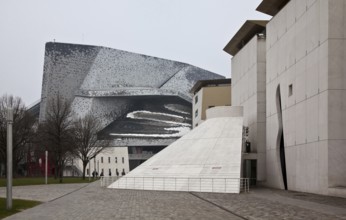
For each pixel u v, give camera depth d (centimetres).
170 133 14575
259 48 4228
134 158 13962
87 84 13450
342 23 2552
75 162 9744
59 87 13075
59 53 13212
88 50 13638
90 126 7231
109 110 13925
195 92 8488
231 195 2658
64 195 2683
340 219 1401
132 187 3416
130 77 14375
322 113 2606
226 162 3306
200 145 3706
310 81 2814
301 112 2975
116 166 10394
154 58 14925
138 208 1822
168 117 14888
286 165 3303
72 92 13200
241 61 4919
